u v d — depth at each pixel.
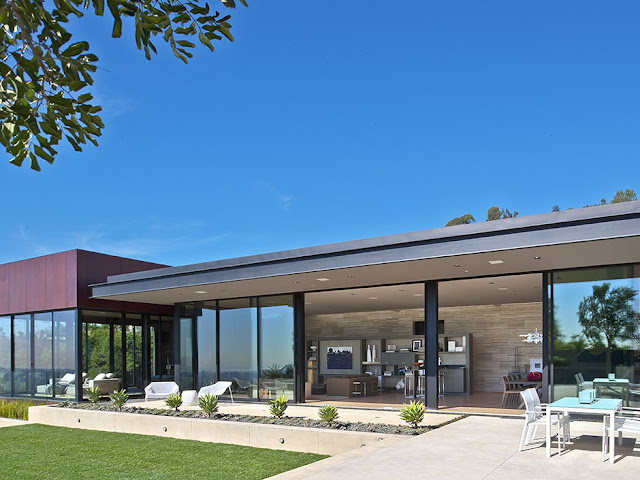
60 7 2.10
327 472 5.60
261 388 13.58
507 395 14.53
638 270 9.12
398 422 9.52
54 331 14.98
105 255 15.17
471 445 6.93
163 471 7.46
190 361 15.09
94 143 2.33
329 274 10.30
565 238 7.33
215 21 2.57
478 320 18.17
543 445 6.89
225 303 14.55
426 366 11.09
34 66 1.99
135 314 16.25
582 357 9.42
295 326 13.12
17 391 15.88
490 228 7.91
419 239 8.54
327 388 15.62
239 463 7.76
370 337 18.94
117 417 10.84
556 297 9.79
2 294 16.39
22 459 8.48
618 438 7.04
